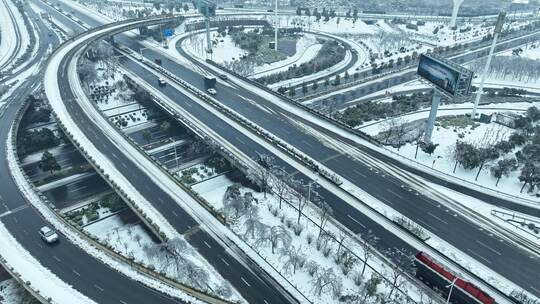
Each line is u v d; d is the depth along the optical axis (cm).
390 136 17825
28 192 13750
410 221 12825
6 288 11081
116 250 11650
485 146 16675
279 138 17388
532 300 10044
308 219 12788
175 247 10962
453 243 12062
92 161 15025
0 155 15750
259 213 13188
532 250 11888
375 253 11600
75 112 18600
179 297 9994
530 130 18325
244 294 10356
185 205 13225
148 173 14662
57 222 12431
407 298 10019
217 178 15925
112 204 14350
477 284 10688
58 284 10219
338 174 15100
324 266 11156
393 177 15062
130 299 9912
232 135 17500
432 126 16500
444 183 14812
